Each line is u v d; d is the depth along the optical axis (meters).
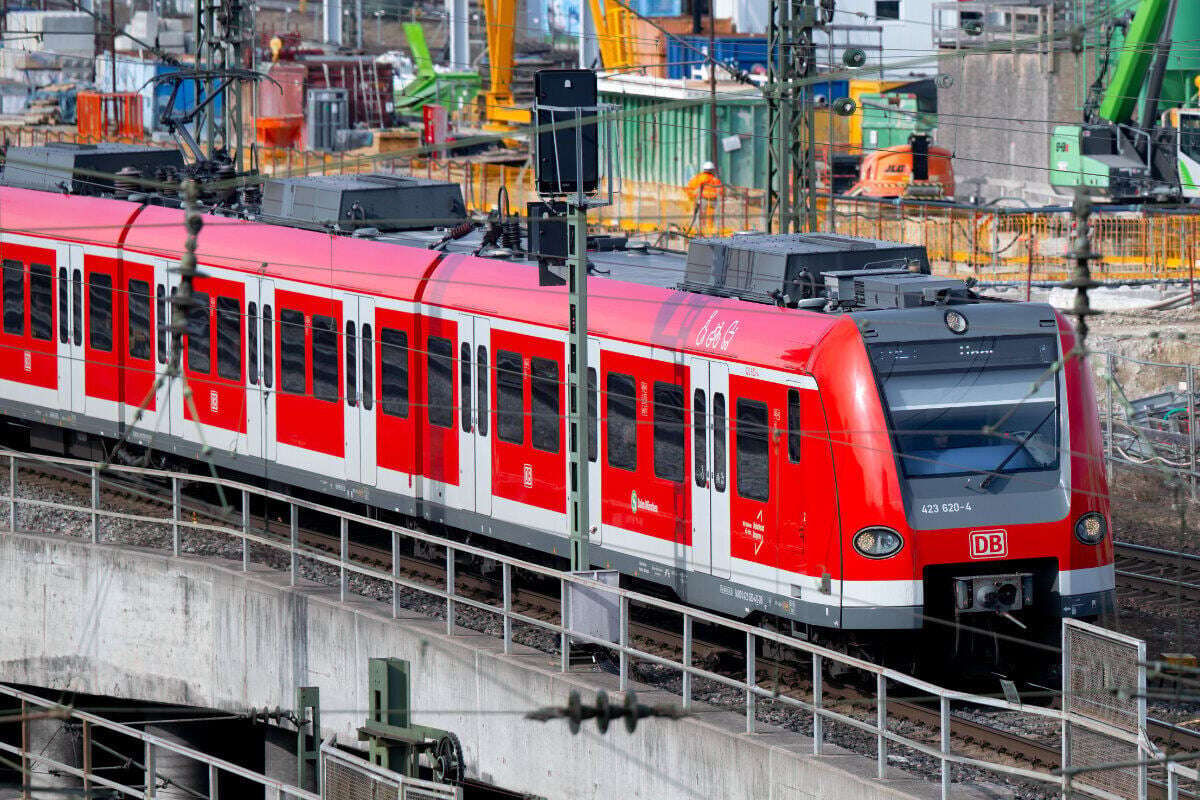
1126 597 83.38
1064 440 69.31
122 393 102.94
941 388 68.19
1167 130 193.88
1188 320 158.00
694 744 61.66
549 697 67.19
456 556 90.50
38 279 107.69
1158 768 58.53
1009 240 197.00
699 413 72.75
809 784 57.69
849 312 69.06
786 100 112.06
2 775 92.12
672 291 76.62
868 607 66.88
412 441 86.56
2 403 111.06
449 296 84.12
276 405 94.12
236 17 130.88
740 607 71.62
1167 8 190.50
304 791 67.12
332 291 90.25
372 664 70.50
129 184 111.06
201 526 82.94
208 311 97.62
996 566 68.69
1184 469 108.56
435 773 67.38
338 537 94.62
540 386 79.44
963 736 62.91
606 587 66.75
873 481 66.69
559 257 75.19
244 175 112.75
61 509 95.50
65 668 87.69
